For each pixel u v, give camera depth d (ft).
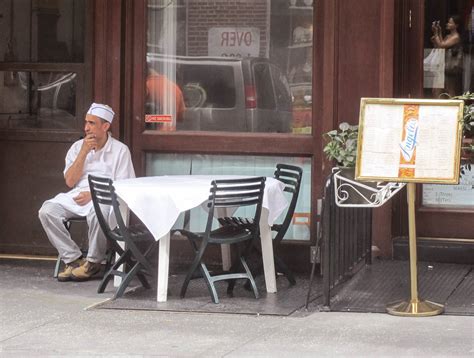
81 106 36.94
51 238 33.99
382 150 28.22
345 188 29.32
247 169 36.19
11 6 37.37
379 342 25.81
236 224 32.91
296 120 35.76
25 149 37.50
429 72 36.06
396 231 36.06
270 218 31.76
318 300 30.91
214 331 27.30
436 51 35.96
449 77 35.96
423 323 27.73
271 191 31.78
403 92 35.86
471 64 35.91
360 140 28.27
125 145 34.94
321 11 35.09
